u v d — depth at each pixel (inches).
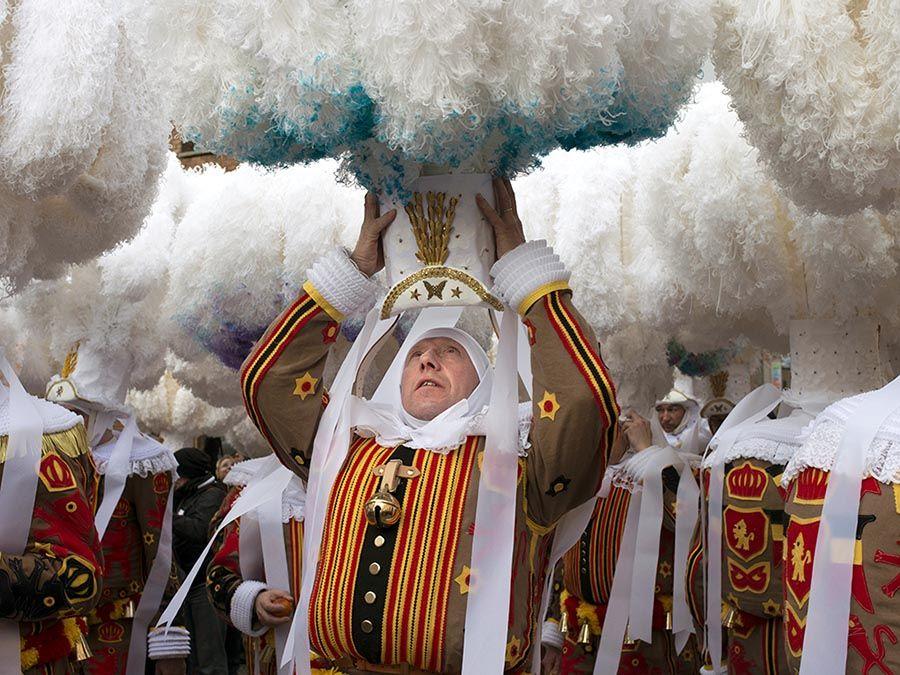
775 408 141.2
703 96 129.1
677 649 157.1
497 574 88.4
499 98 80.0
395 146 83.4
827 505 71.2
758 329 146.7
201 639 259.8
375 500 93.3
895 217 114.0
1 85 97.5
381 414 101.8
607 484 173.6
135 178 107.1
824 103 88.0
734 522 122.1
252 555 143.3
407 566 91.5
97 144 98.3
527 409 102.0
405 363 104.0
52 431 107.6
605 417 90.0
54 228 108.7
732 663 128.5
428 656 90.0
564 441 90.0
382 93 79.3
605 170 155.9
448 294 93.4
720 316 145.9
